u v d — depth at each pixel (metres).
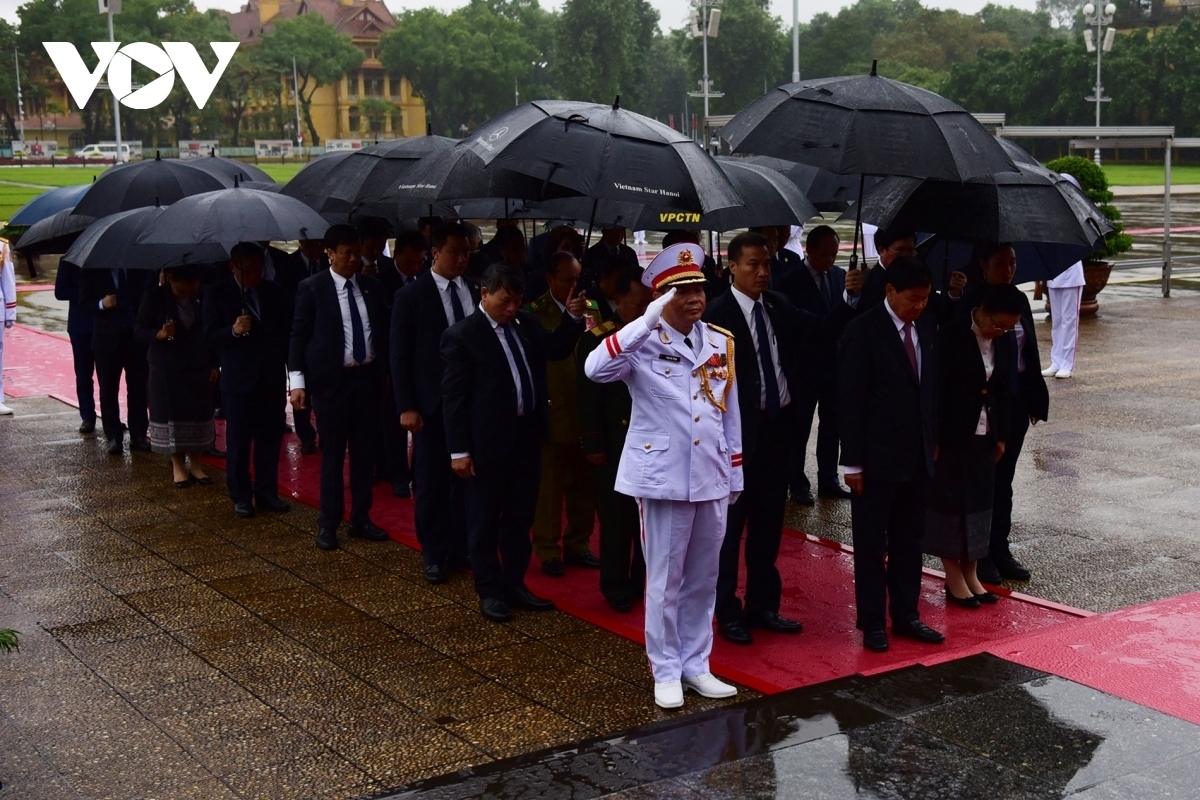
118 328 9.54
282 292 8.00
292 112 109.94
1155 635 5.46
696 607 5.06
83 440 10.34
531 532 6.96
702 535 4.95
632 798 3.86
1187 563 6.86
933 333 5.58
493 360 5.89
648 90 120.75
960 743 4.22
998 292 5.80
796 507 8.19
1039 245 7.07
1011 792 3.83
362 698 5.08
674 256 4.80
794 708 4.57
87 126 104.50
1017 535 7.45
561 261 6.55
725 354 4.93
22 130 100.31
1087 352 14.23
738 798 3.82
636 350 4.74
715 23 37.09
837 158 5.36
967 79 86.19
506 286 5.76
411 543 7.35
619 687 5.19
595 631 5.89
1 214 35.94
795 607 6.22
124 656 5.57
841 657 5.49
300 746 4.63
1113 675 4.95
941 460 6.02
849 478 5.52
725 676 5.29
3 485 8.80
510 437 5.92
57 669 5.42
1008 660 5.13
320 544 7.23
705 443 4.82
